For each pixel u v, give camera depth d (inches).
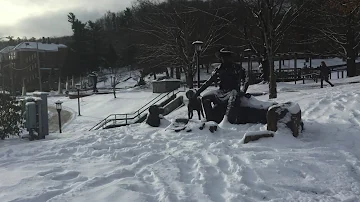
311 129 335.3
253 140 296.0
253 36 1206.3
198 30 1365.7
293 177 210.7
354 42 1299.2
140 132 398.9
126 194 187.2
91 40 3240.7
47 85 3457.2
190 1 1414.9
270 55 748.0
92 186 205.8
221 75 416.2
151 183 208.8
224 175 215.9
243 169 221.1
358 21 1159.0
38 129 425.4
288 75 1477.6
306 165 227.8
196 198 180.4
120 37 3344.0
